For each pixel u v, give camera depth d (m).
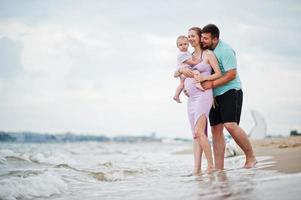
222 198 2.89
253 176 3.80
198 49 5.25
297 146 7.89
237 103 5.16
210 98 5.03
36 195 3.77
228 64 5.06
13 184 3.96
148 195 3.37
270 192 2.93
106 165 6.29
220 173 4.39
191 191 3.34
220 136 5.32
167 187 3.74
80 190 4.01
